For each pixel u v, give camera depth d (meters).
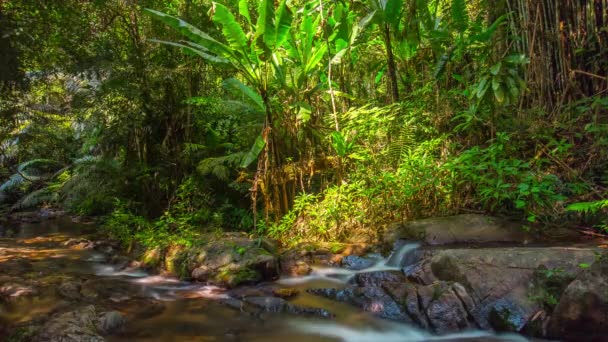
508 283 3.17
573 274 2.97
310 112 5.38
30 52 6.61
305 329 3.36
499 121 5.39
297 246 5.20
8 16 5.87
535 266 3.18
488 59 6.15
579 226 4.31
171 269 5.09
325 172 6.12
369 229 5.38
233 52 5.32
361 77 8.50
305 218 5.90
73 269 5.43
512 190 4.74
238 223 7.07
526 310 2.97
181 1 7.89
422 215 5.26
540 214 4.57
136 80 7.65
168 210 7.15
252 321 3.54
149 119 7.94
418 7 6.46
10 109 7.32
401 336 3.16
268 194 5.84
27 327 3.23
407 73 7.29
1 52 5.94
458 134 6.03
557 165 4.95
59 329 3.12
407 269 4.07
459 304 3.18
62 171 12.52
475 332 3.06
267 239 5.45
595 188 4.48
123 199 7.81
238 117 7.63
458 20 6.07
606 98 4.62
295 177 5.89
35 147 11.90
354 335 3.24
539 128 5.03
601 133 4.74
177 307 3.90
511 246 3.95
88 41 7.77
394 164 5.93
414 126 6.05
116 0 7.75
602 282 2.64
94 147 10.92
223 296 4.15
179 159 7.83
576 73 5.22
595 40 5.12
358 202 5.70
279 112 5.85
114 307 3.88
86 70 7.98
